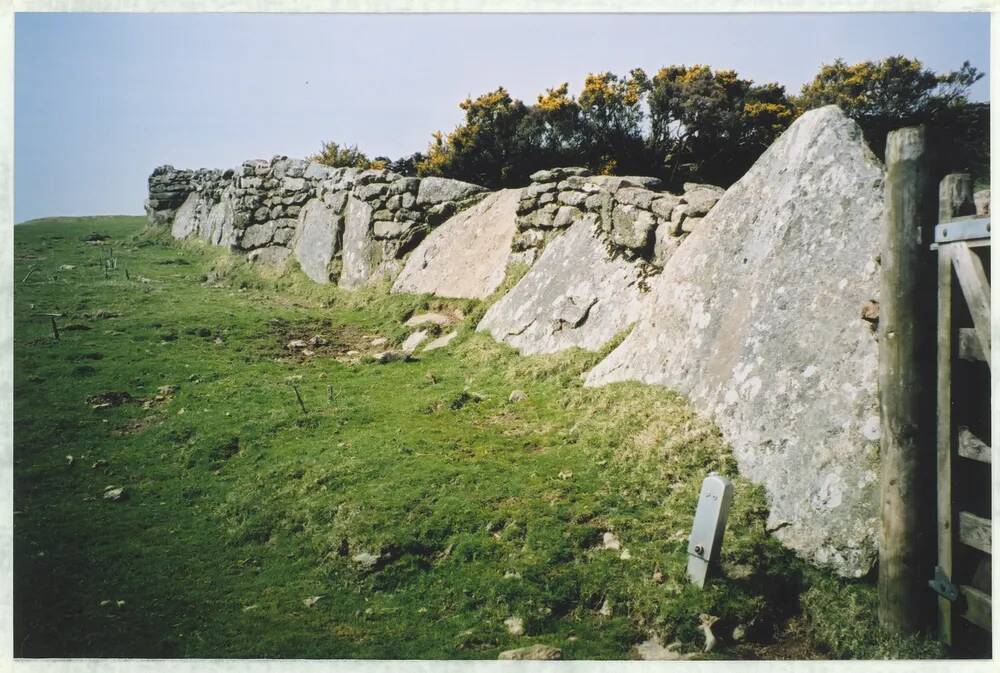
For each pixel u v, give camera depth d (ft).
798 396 22.66
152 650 18.21
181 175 104.17
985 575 16.30
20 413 34.83
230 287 70.64
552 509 23.21
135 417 35.22
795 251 25.16
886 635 17.30
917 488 16.83
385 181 65.72
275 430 32.40
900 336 16.88
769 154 28.78
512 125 82.94
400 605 20.08
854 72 65.87
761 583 19.17
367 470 27.14
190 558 23.31
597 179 41.93
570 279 40.37
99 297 60.08
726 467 23.31
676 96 75.00
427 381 38.11
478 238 54.54
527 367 36.70
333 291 63.87
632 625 18.52
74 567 22.49
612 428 27.45
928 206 16.55
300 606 20.30
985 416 16.87
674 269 31.73
